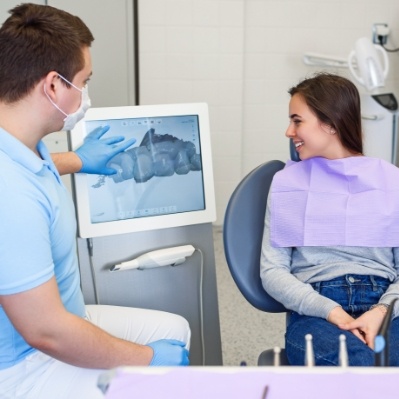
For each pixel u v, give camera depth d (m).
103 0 3.54
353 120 1.63
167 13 3.63
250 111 3.95
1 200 1.18
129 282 1.84
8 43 1.25
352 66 3.55
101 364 1.29
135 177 1.76
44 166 1.36
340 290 1.57
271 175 1.75
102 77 3.66
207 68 3.75
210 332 1.98
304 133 1.63
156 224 1.80
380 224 1.59
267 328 2.74
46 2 3.43
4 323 1.29
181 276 1.91
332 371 0.89
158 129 1.78
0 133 1.27
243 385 0.87
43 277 1.20
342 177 1.63
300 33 3.86
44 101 1.30
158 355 1.36
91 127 1.72
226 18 3.68
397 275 1.62
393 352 1.40
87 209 1.72
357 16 3.87
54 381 1.33
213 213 1.87
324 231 1.61
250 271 1.66
